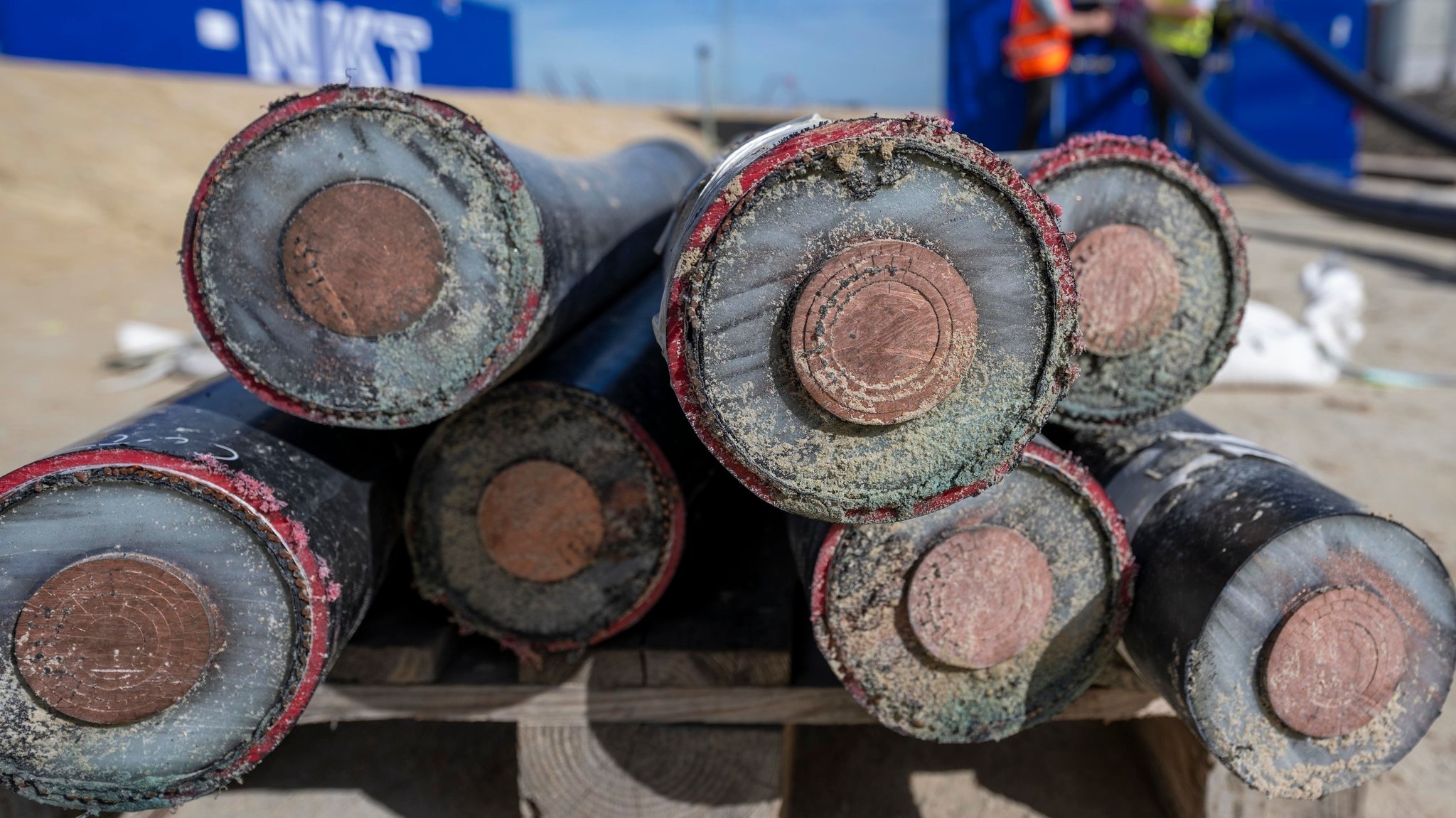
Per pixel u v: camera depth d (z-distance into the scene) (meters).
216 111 10.80
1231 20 8.51
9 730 1.39
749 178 1.25
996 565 1.53
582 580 1.77
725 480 2.33
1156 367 1.75
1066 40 7.62
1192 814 1.95
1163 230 1.70
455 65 18.53
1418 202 6.38
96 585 1.36
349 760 2.40
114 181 8.47
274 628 1.42
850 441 1.34
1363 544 1.42
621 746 1.88
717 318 1.29
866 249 1.26
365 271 1.47
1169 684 1.51
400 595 2.05
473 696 1.88
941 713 1.62
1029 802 2.23
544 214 1.55
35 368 5.05
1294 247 8.74
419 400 1.51
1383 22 16.89
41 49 11.16
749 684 1.84
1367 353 5.42
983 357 1.33
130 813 1.85
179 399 1.70
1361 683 1.44
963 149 1.26
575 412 1.71
